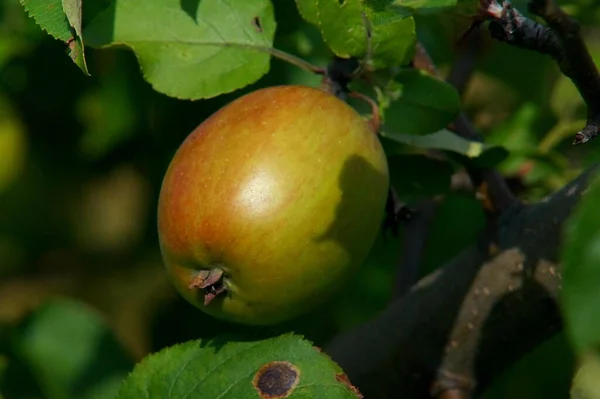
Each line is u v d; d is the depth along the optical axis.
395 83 0.68
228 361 0.66
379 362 0.71
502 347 0.70
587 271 0.52
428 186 0.73
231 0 0.70
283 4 0.77
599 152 0.70
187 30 0.70
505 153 0.70
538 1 0.62
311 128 0.64
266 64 0.70
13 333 0.79
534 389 0.81
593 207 0.53
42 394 0.78
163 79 0.69
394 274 0.84
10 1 0.85
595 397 0.59
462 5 0.64
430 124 0.68
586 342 0.52
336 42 0.67
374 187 0.65
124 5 0.69
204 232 0.64
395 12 0.61
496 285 0.70
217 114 0.65
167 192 0.65
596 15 0.78
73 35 0.64
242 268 0.64
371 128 0.67
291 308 0.65
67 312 0.79
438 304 0.70
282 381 0.65
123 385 0.67
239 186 0.63
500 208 0.70
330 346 0.73
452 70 0.83
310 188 0.64
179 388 0.66
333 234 0.64
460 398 0.70
